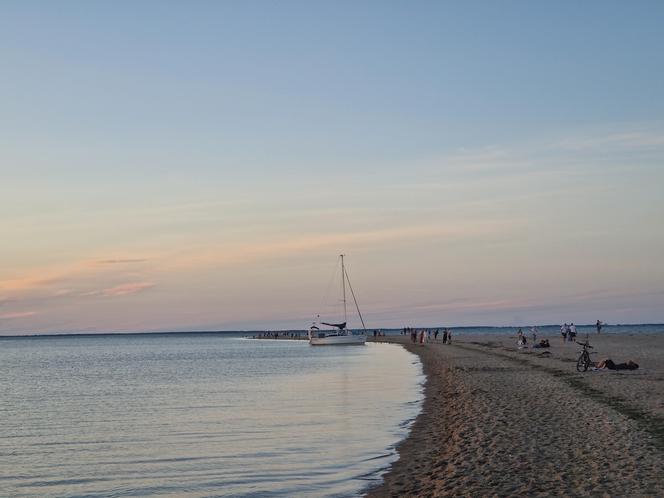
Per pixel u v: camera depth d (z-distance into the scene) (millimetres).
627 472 12883
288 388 39906
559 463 14094
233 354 103312
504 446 16391
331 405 30078
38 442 22438
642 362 42906
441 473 14602
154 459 18891
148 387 44344
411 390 35938
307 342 172500
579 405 22734
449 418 22969
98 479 16609
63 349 173500
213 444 20922
